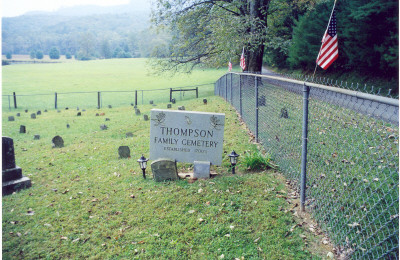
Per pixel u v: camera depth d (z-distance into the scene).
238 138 8.93
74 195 5.97
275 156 6.95
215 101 18.03
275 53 37.81
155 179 6.34
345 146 6.41
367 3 17.86
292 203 5.08
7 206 5.61
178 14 21.00
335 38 7.87
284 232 4.36
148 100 28.58
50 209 5.44
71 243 4.42
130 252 4.17
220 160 6.53
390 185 5.04
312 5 19.28
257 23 17.77
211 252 4.09
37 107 25.78
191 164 7.32
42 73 64.31
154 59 25.30
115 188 6.17
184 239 4.37
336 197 4.97
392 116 3.64
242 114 11.41
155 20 21.73
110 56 174.38
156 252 4.13
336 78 23.25
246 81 10.62
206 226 4.62
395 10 16.31
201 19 19.84
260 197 5.34
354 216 4.43
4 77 56.69
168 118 6.60
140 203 5.44
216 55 21.03
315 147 6.47
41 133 13.69
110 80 50.84
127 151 8.41
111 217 5.05
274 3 18.61
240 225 4.59
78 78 54.53
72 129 14.33
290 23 32.62
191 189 5.80
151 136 6.74
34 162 8.46
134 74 60.00
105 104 27.17
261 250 4.03
